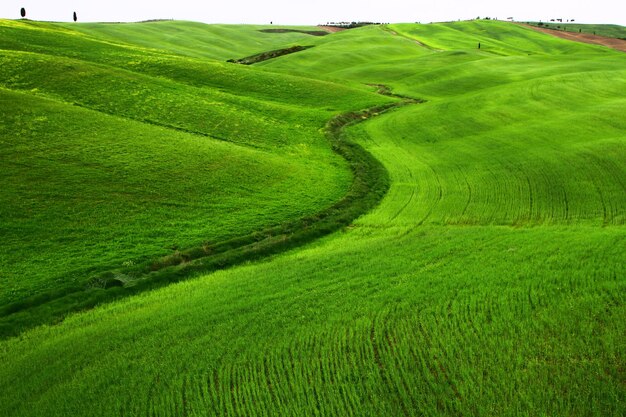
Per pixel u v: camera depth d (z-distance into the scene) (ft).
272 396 44.04
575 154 130.93
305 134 176.45
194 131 159.63
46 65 193.47
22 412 44.88
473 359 45.93
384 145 167.22
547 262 67.72
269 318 59.11
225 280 75.20
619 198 101.65
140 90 189.26
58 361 53.31
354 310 58.85
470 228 92.02
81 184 107.14
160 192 109.29
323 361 48.26
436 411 39.86
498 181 120.98
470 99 218.18
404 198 117.80
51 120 137.28
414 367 45.88
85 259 81.71
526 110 191.52
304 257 83.92
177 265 82.53
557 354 45.62
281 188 121.29
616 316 50.96
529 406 39.19
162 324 60.13
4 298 69.82
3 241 84.02
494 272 66.08
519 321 51.78
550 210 99.91
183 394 45.73
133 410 43.83
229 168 127.75
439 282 64.85
